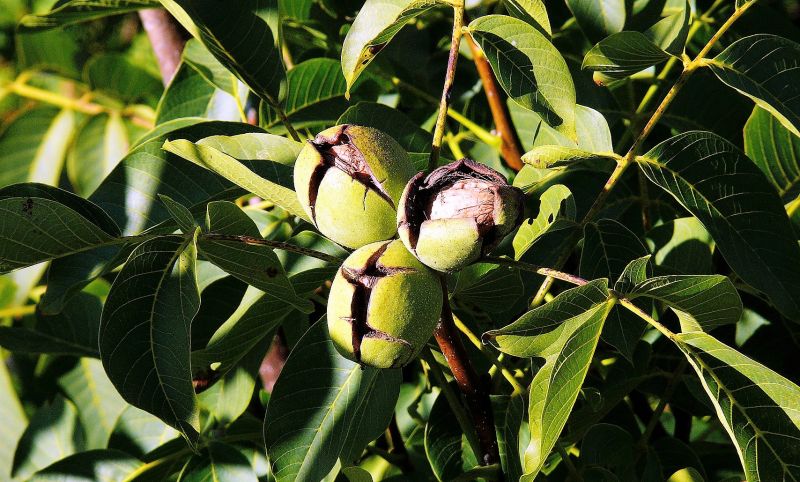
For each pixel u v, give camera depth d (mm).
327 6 1810
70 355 1836
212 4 1619
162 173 1620
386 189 1504
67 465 1671
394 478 1649
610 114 1717
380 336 1487
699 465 1646
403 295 1485
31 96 1959
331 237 1521
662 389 1686
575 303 1494
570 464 1613
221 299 1700
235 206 1538
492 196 1483
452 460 1639
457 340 1545
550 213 1585
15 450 1793
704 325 1523
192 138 1620
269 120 1734
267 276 1540
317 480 1541
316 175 1510
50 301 1600
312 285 1592
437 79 1812
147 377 1515
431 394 1739
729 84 1549
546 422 1477
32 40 1999
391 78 1769
